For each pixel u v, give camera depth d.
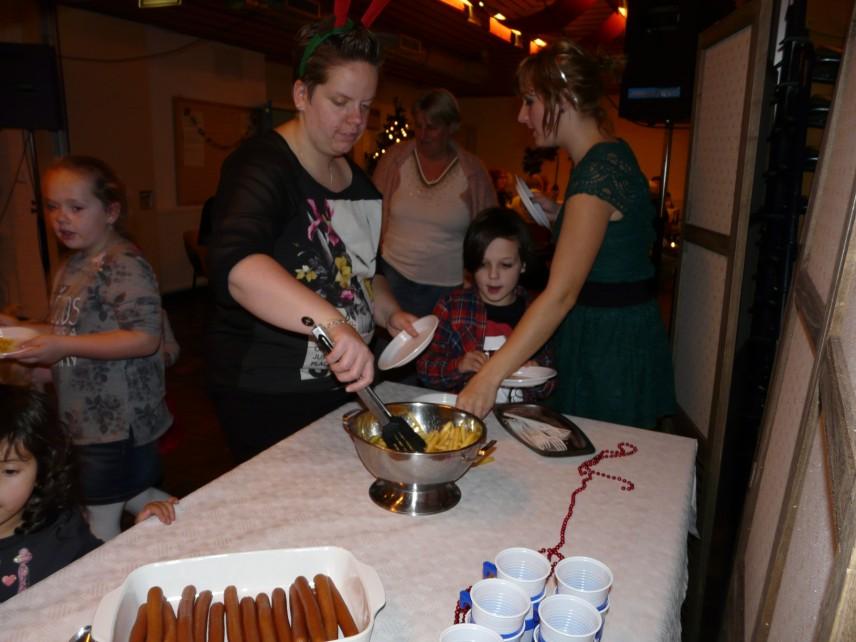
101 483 1.55
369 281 1.44
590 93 1.44
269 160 1.16
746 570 1.12
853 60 0.91
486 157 11.48
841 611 0.38
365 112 1.16
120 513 1.61
